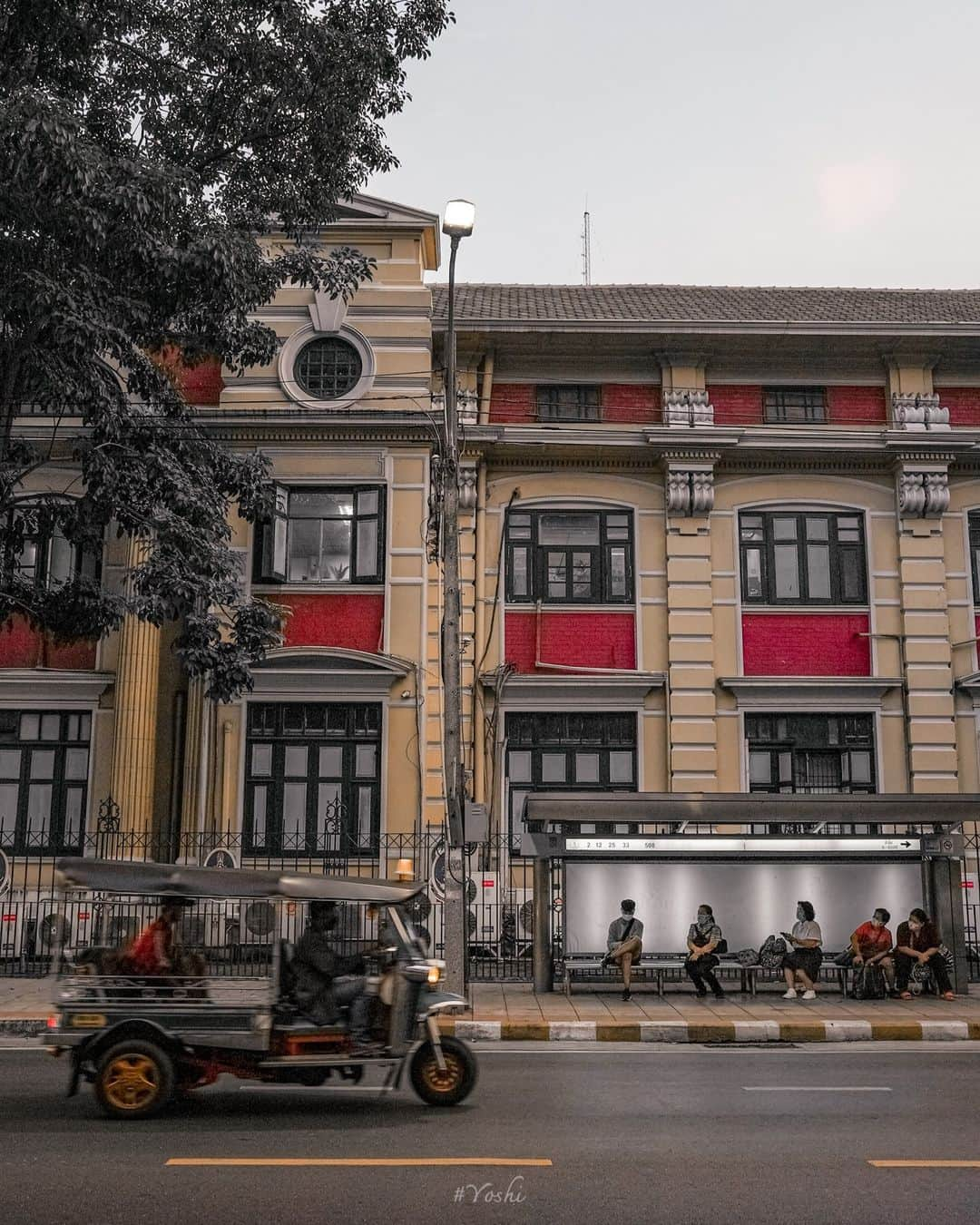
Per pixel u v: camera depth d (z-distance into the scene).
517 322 25.05
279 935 10.83
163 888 10.78
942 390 26.05
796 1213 7.38
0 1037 15.34
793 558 25.41
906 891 19.42
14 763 23.70
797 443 25.02
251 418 23.97
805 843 18.89
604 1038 15.38
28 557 23.89
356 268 19.44
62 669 23.97
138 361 18.52
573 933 19.27
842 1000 18.11
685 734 24.44
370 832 23.28
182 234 17.22
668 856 19.00
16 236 16.06
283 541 23.91
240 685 18.84
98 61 17.47
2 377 17.61
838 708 24.75
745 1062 13.62
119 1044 10.32
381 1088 10.91
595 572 25.33
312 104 18.00
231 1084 11.88
